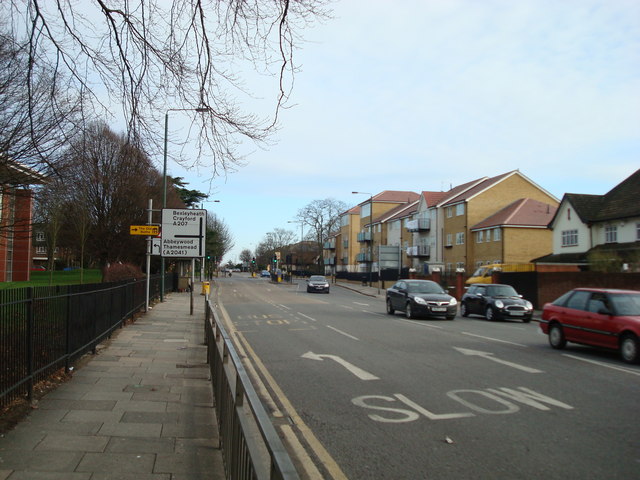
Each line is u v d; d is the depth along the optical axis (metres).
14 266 35.81
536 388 8.00
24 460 4.50
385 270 57.78
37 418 5.75
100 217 30.12
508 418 6.36
